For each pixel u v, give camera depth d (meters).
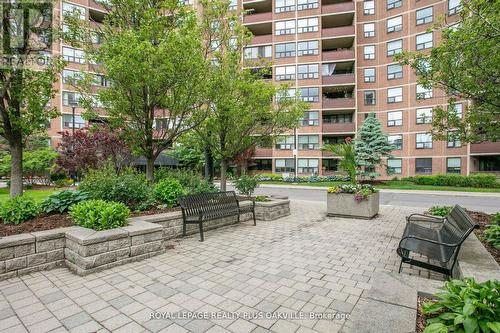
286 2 34.06
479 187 22.50
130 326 2.91
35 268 4.38
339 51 32.69
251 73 10.43
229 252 5.45
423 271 4.51
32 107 6.50
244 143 10.23
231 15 9.52
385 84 31.97
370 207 9.03
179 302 3.43
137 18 7.85
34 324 2.94
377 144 25.75
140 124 7.90
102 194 6.45
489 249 4.31
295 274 4.35
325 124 33.00
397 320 2.17
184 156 31.73
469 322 1.89
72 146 17.86
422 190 20.47
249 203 8.59
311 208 11.66
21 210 5.28
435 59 5.68
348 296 3.62
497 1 4.18
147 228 5.08
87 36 7.46
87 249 4.29
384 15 31.98
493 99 5.38
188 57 6.96
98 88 8.07
